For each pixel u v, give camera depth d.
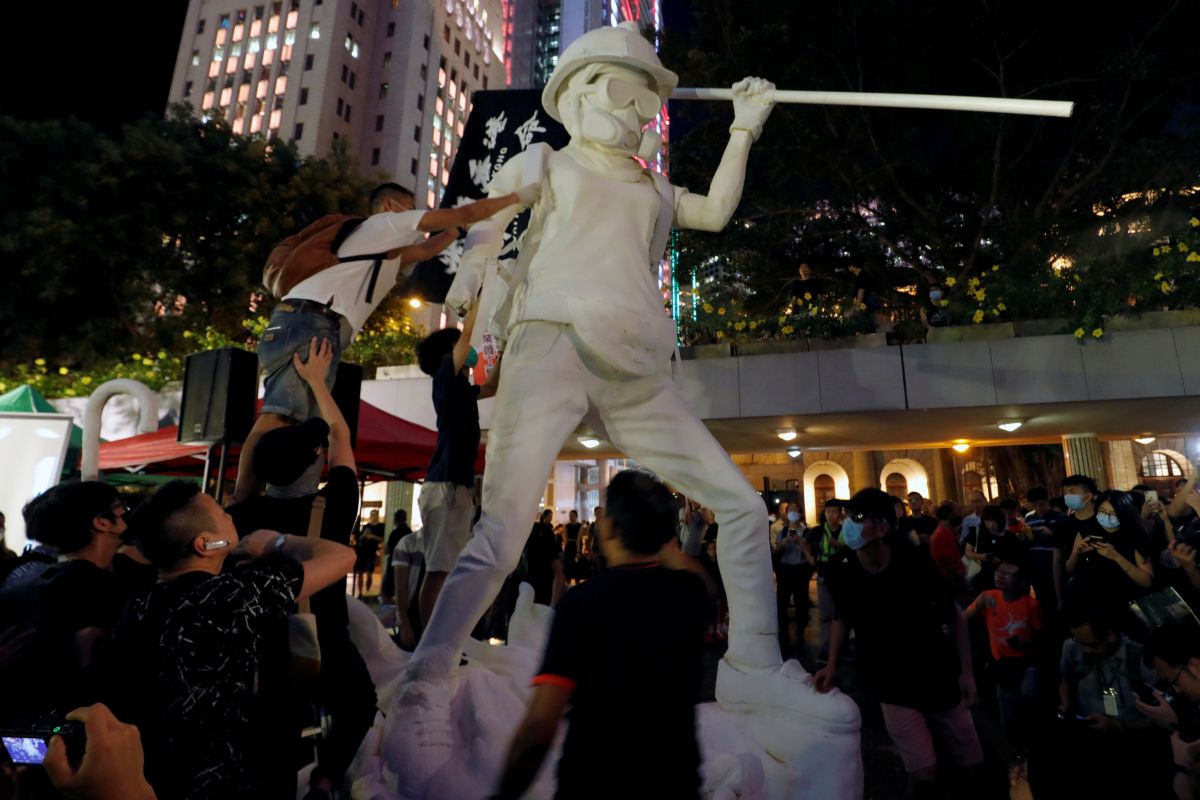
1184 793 2.90
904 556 3.34
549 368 2.86
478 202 2.98
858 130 14.70
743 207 15.58
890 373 9.80
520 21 83.38
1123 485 23.22
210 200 18.28
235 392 4.49
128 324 18.39
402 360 13.99
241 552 1.86
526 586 3.90
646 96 3.21
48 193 16.52
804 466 27.08
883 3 13.85
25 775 1.27
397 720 2.44
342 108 55.00
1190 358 8.80
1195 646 2.85
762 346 10.48
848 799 2.41
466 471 3.99
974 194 15.44
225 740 1.55
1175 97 13.82
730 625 2.97
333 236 2.95
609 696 1.59
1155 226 13.64
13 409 6.85
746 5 14.53
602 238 3.01
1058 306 9.56
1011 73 14.52
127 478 8.34
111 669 1.62
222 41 59.22
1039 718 3.91
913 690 3.23
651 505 1.80
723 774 2.16
